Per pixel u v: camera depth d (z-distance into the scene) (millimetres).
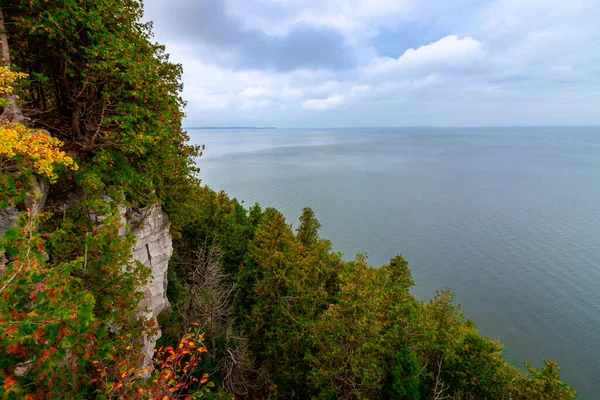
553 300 72938
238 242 37938
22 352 5062
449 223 124625
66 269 6098
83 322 5359
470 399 24906
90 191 11250
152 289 19500
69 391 6371
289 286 26688
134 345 9836
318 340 21250
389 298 25641
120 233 15883
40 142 7734
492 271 86312
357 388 19469
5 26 10977
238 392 20172
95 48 10906
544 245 105062
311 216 42188
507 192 182125
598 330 62531
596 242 107625
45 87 14953
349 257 93000
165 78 16688
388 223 121688
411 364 21594
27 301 6883
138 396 7742
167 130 14742
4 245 5477
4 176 7223
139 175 13945
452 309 28094
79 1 11477
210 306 21125
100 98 13766
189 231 36781
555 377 22969
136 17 14805
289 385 22844
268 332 24719
